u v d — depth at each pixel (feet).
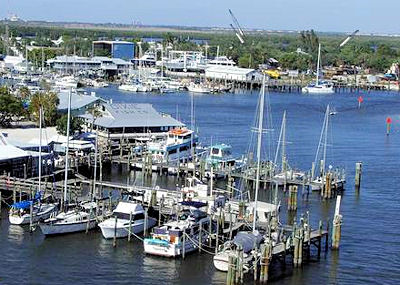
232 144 532.32
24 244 280.92
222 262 258.37
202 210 296.10
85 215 297.94
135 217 292.20
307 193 386.73
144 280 251.19
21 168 364.58
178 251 270.05
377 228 323.57
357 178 405.18
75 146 427.33
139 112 522.88
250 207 306.35
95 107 538.06
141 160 425.69
